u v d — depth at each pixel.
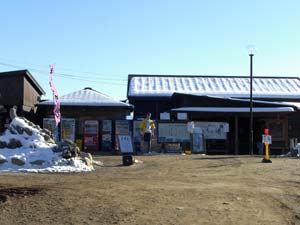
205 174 15.90
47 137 19.53
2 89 36.00
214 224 8.81
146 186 12.73
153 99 43.59
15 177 14.66
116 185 12.84
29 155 17.73
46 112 37.72
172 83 46.66
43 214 9.62
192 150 28.97
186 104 38.06
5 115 36.09
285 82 48.22
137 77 48.25
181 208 10.03
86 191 11.77
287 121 35.91
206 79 48.44
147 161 21.17
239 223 8.91
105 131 33.12
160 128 29.08
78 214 9.56
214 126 32.22
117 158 23.11
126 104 37.88
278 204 10.63
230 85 46.66
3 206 10.29
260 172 16.48
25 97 36.38
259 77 49.53
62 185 12.73
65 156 17.95
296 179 14.55
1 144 18.47
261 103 36.59
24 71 35.66
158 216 9.37
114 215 9.45
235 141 34.78
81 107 37.66
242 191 12.09
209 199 10.98
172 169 17.64
